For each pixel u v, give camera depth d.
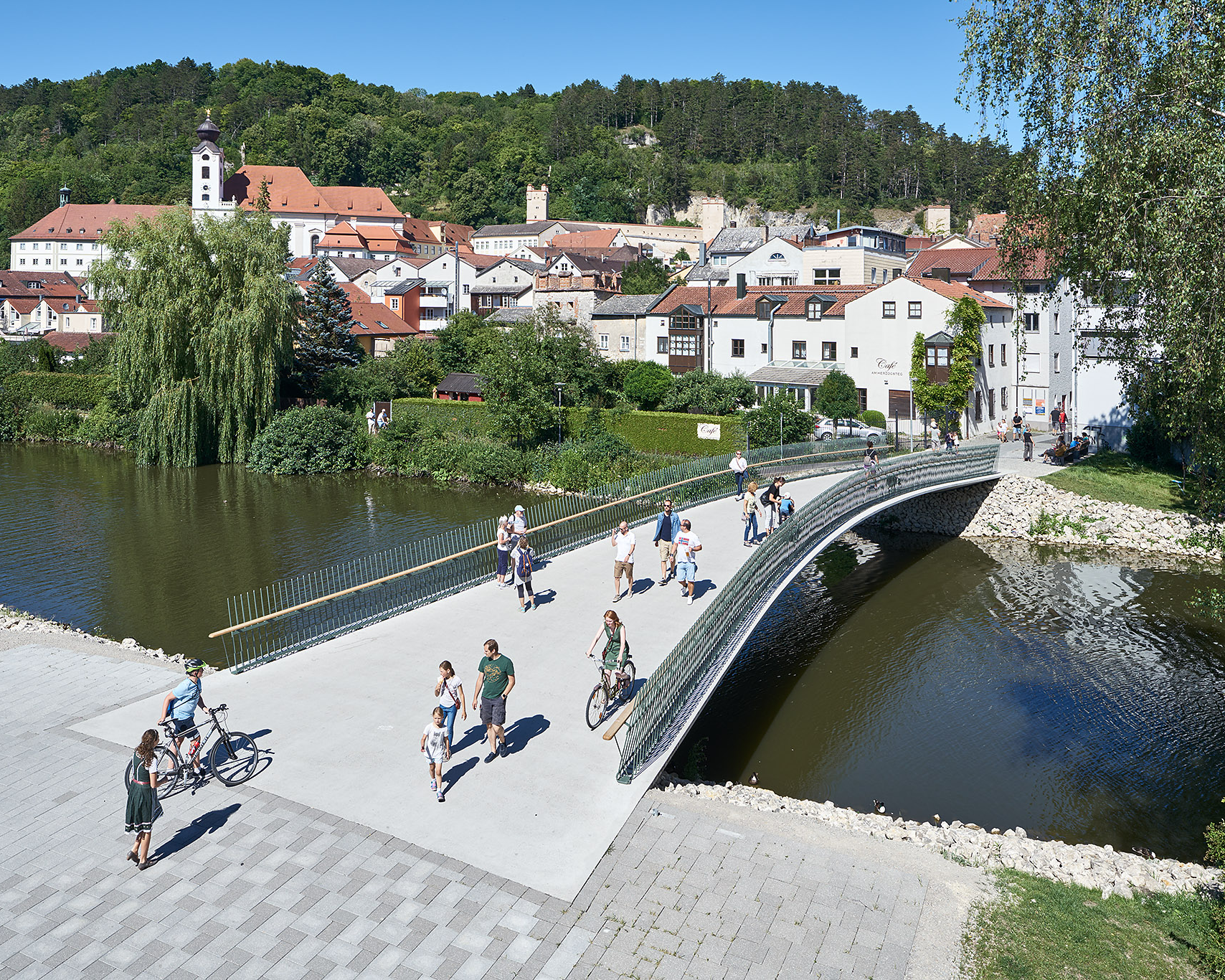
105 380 70.50
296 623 20.81
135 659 21.61
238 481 55.22
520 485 54.19
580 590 22.83
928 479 37.62
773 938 10.93
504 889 11.57
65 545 39.91
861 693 25.56
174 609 31.17
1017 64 21.52
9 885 11.58
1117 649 28.38
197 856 12.16
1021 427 55.53
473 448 56.19
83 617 30.36
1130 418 48.06
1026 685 25.88
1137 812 19.11
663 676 15.34
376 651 18.92
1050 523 41.50
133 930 10.77
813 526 27.17
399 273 114.12
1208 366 18.33
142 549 39.22
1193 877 13.95
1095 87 19.48
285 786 13.84
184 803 13.41
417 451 58.66
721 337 67.69
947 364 55.56
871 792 19.91
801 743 22.42
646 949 10.65
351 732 15.48
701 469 35.78
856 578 37.03
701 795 14.82
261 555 38.09
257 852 12.24
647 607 21.48
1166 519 39.66
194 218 59.34
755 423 51.31
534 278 105.31
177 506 48.25
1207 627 30.09
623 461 52.56
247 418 59.16
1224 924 11.23
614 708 16.44
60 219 156.38
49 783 14.09
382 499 50.44
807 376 61.72
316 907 11.19
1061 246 23.09
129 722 16.31
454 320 77.06
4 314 122.50
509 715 16.12
